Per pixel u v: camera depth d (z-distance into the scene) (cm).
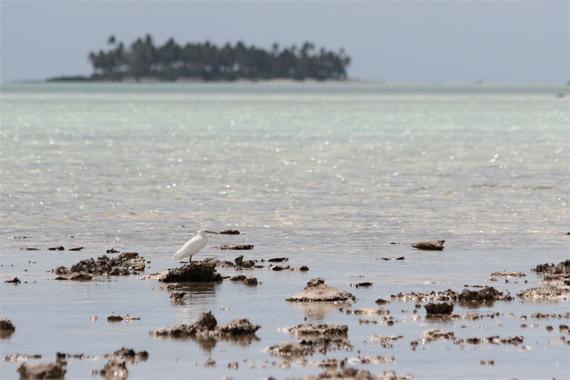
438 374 5888
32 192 17400
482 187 18350
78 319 7425
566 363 6103
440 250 11294
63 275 9369
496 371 5947
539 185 18550
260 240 12219
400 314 7569
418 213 14838
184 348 6538
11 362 6250
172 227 13412
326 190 17988
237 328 6931
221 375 5900
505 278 9200
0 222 13775
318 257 10744
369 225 13588
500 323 7194
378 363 6128
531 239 12206
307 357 6288
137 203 15988
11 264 10144
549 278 9138
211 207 15525
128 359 6269
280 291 8581
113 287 8788
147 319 7431
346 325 7144
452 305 7562
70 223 13762
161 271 9794
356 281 9100
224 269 9894
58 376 5894
